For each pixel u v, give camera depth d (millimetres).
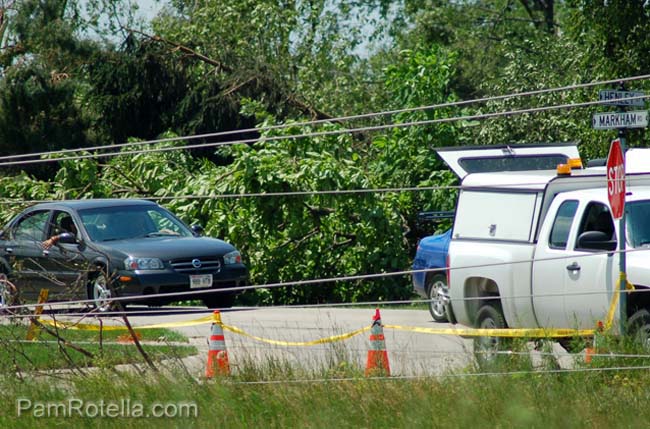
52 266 46375
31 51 89438
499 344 29688
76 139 85500
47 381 28812
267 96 81125
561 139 64938
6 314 33312
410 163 61250
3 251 48344
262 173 56156
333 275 58656
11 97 84812
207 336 38625
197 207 58344
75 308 41375
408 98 63344
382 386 25141
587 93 63531
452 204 58938
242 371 27766
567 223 31578
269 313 48219
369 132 76375
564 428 21938
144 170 60281
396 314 47562
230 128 81812
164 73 84375
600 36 61906
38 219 48906
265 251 57875
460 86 109062
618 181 28094
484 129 66438
